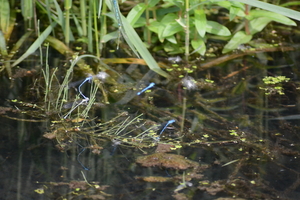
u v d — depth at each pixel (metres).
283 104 3.41
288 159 2.70
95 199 2.28
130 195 2.32
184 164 2.63
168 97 3.53
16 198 2.27
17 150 2.71
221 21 5.11
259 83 3.78
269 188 2.41
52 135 2.91
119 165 2.61
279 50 4.48
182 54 4.38
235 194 2.35
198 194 2.35
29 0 4.66
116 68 4.02
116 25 4.42
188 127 3.08
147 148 2.81
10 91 3.49
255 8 4.91
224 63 4.20
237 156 2.73
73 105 3.35
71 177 2.47
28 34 4.61
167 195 2.34
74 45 4.47
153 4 4.21
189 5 4.23
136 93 3.58
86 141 2.87
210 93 3.62
